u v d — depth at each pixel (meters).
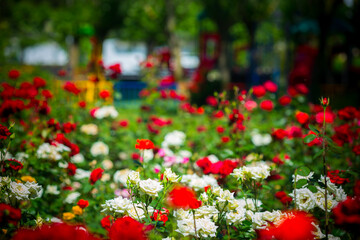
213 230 2.09
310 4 12.22
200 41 18.41
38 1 22.89
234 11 15.80
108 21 22.92
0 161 2.72
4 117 3.88
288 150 4.24
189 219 2.13
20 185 2.26
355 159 3.84
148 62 7.56
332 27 15.02
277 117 5.84
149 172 3.38
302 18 14.45
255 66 17.27
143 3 21.67
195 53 30.33
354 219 1.61
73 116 5.44
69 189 3.52
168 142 4.29
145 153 3.98
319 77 11.43
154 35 26.72
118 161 5.04
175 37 17.17
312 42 15.77
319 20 11.86
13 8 22.11
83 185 3.36
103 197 3.18
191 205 1.91
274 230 1.73
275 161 3.61
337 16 14.57
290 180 3.12
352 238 2.06
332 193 2.28
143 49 30.64
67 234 1.32
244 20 16.30
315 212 2.29
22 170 3.16
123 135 5.62
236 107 4.32
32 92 4.71
